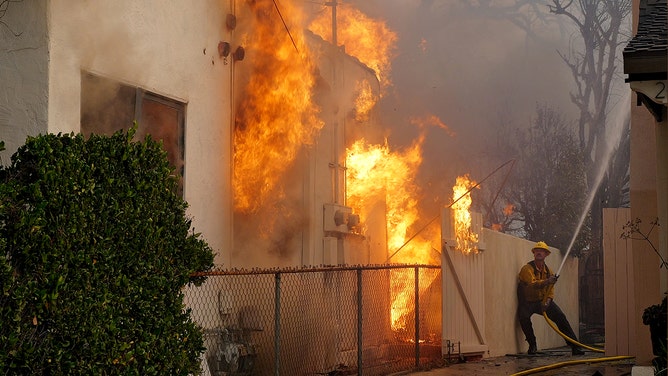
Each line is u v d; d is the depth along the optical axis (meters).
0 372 5.48
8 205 5.66
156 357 6.84
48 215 5.88
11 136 7.81
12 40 7.86
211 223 10.16
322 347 11.55
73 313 5.95
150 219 6.81
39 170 5.87
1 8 7.89
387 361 12.41
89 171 6.22
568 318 19.98
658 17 9.09
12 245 5.70
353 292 12.61
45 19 7.79
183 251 7.36
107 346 6.24
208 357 9.50
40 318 5.77
